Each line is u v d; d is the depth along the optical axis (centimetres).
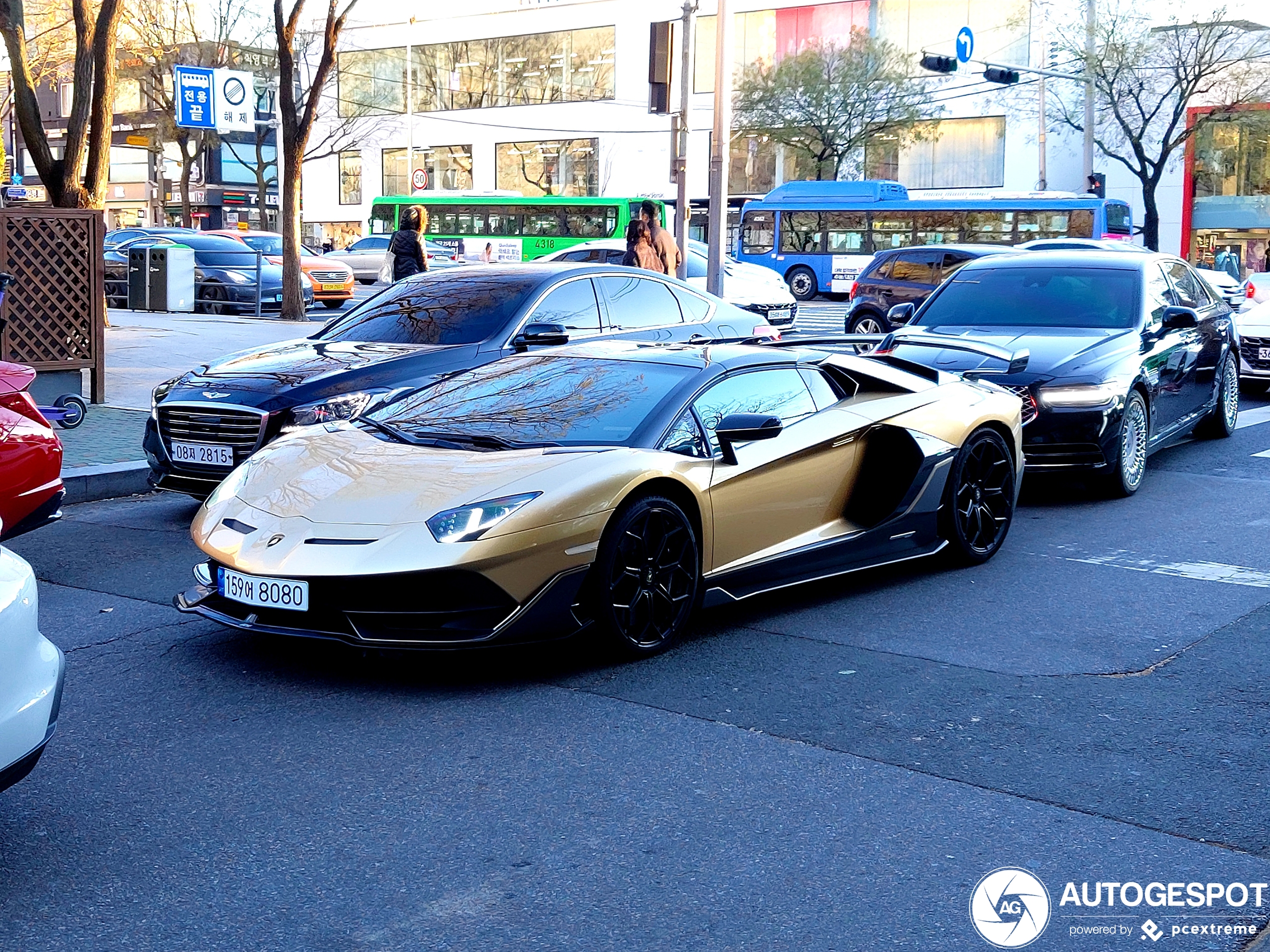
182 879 339
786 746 430
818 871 341
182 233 2841
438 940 307
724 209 1652
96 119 1503
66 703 477
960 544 677
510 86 6134
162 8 4228
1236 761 416
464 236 4431
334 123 6438
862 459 625
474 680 498
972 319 992
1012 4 4750
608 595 502
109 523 800
